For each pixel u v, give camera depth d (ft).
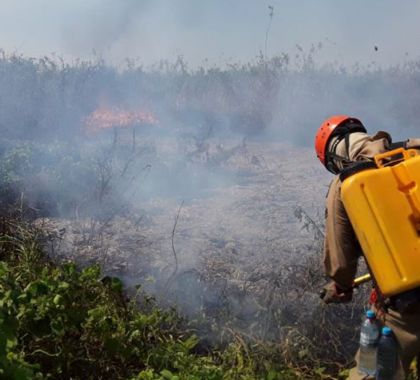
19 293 10.41
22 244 13.96
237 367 11.02
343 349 12.17
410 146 9.40
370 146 9.56
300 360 11.78
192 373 10.21
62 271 12.37
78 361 10.68
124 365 10.82
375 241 8.73
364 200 8.80
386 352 9.25
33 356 10.44
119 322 11.20
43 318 10.31
